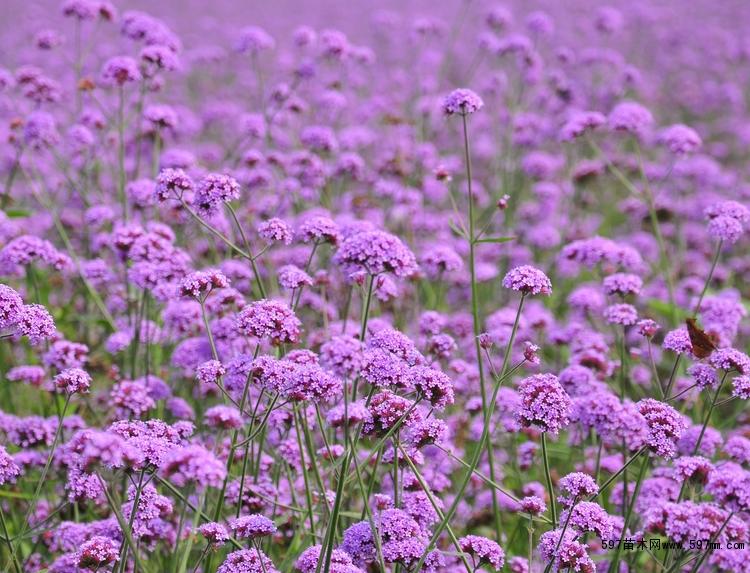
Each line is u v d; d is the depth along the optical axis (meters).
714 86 20.02
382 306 9.48
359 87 18.17
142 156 12.17
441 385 4.69
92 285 9.38
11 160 12.71
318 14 31.94
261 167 10.84
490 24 13.84
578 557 4.69
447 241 11.26
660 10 26.42
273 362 4.88
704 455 6.18
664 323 10.55
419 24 14.82
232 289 7.06
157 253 7.19
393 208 10.84
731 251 12.94
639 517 5.98
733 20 28.33
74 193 11.45
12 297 5.00
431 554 4.86
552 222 13.15
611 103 15.55
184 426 5.27
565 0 29.91
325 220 6.06
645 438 4.89
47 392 7.66
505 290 11.18
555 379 4.87
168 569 6.01
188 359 6.98
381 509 5.26
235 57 20.50
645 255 12.17
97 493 4.88
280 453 6.05
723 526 4.50
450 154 15.95
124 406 6.31
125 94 11.48
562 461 8.22
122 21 10.02
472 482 7.17
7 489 6.87
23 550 6.36
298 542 5.44
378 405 4.83
